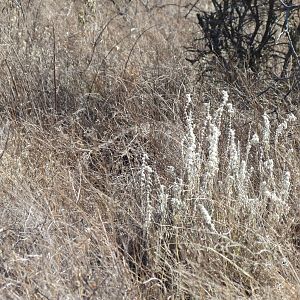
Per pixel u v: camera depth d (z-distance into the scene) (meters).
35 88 7.03
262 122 6.14
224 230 4.66
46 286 4.08
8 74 7.16
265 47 7.40
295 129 6.02
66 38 8.11
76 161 5.86
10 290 4.09
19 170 5.48
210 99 6.68
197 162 4.93
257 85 6.91
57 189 5.25
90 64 7.63
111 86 7.19
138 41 8.55
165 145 6.00
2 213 4.87
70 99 7.02
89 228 4.68
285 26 6.25
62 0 9.44
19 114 6.57
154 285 4.34
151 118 6.53
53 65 7.11
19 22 8.32
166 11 10.05
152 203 5.04
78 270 4.23
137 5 9.81
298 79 6.47
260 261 4.50
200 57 7.60
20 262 4.32
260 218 4.77
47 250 4.48
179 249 4.64
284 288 4.22
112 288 4.20
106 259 4.52
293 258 4.62
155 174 5.36
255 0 7.20
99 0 9.79
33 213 4.85
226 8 7.39
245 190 4.95
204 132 5.78
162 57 8.03
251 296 4.24
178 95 6.58
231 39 7.45
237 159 5.00
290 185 5.25
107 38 8.44
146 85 6.94
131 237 4.82
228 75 7.21
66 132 6.46
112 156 5.95
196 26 9.23
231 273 4.50
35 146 5.95
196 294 4.21
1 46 7.60
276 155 5.46
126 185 5.54
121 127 6.42
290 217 5.03
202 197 4.79
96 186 5.69
